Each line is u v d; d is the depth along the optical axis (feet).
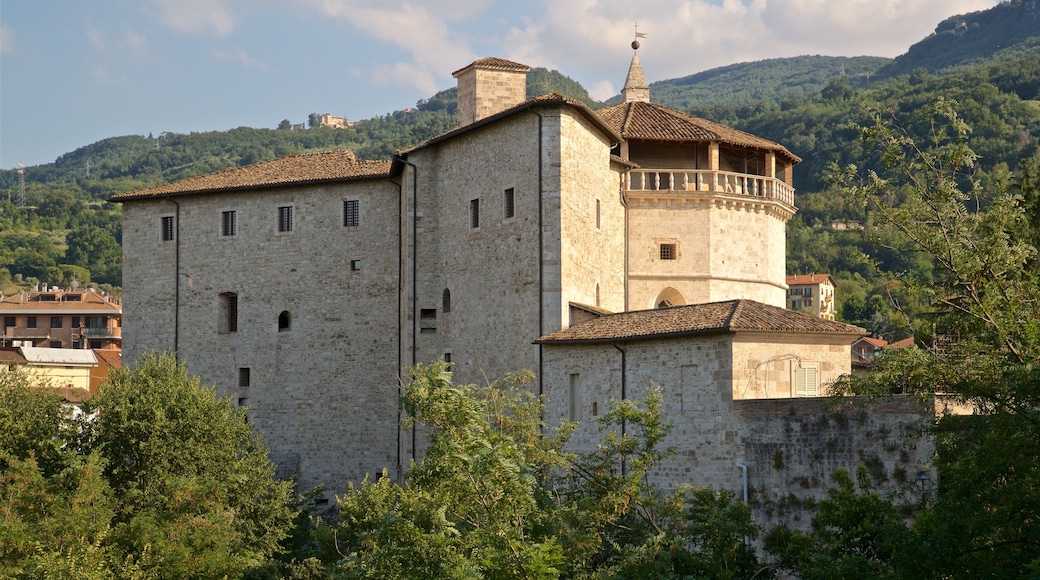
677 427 146.41
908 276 114.73
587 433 159.33
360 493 145.38
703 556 103.76
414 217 199.93
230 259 222.89
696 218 209.15
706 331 142.31
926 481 124.77
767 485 135.95
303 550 175.83
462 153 192.85
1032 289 105.09
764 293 216.54
